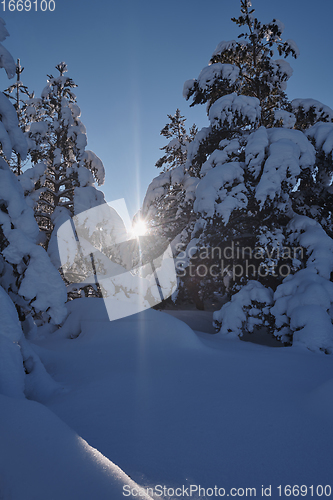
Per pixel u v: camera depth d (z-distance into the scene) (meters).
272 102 16.72
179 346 8.12
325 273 11.07
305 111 15.68
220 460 3.47
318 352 9.13
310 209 14.27
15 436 3.06
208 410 4.74
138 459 3.45
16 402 3.58
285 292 11.10
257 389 5.64
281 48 15.55
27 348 5.96
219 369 6.80
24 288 6.44
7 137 7.01
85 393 5.42
